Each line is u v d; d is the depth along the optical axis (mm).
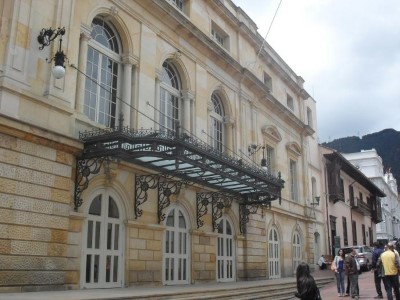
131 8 15758
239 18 23906
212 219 18609
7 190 10406
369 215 48500
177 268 16281
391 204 70812
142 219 14836
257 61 25422
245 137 22594
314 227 31703
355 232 42656
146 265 14703
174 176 15570
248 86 23422
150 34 16562
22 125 10789
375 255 14727
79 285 12250
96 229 13203
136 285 14180
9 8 11438
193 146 13492
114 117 15016
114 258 13703
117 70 15398
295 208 28125
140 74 15750
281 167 26938
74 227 12266
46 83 11992
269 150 26141
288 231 26719
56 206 11555
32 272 10719
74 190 12414
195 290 12781
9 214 10375
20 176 10750
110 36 15422
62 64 11539
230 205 19812
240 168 16219
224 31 22438
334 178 36062
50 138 11500
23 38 11516
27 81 11438
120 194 14219
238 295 14211
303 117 31828
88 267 12711
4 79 10797
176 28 17938
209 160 14680
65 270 11641
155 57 16688
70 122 12570
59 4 12648
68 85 12656
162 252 15492
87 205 12906
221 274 19078
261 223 22844
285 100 29328
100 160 12797
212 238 18438
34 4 11953
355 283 15266
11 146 10656
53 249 11320
